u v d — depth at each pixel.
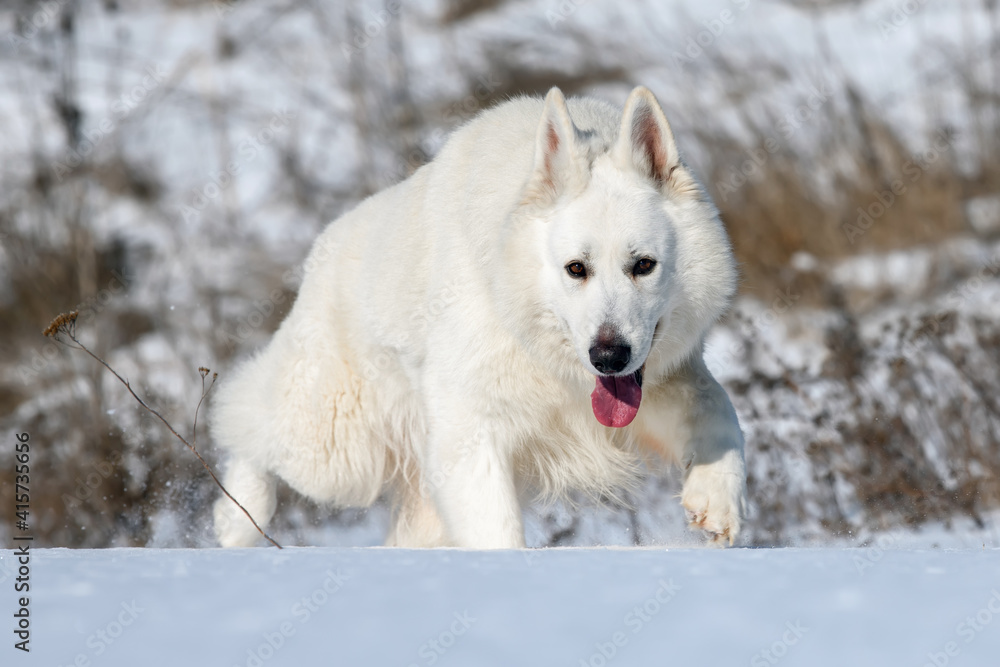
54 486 30.70
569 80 56.97
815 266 38.09
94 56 64.00
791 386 25.81
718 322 17.77
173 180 56.78
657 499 23.30
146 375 35.19
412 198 17.67
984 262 37.31
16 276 46.31
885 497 22.55
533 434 16.23
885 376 26.77
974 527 21.67
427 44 62.66
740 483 14.86
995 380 25.39
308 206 55.03
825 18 54.72
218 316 42.22
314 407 19.39
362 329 18.44
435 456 15.84
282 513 26.94
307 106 60.56
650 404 16.20
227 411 20.77
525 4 62.50
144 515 29.62
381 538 27.08
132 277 48.31
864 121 43.91
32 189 51.22
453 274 15.73
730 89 49.69
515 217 14.97
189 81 62.66
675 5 59.12
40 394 36.88
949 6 53.03
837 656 4.78
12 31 62.38
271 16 66.19
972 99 44.25
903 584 6.53
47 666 4.52
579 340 14.40
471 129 17.08
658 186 15.24
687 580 6.70
